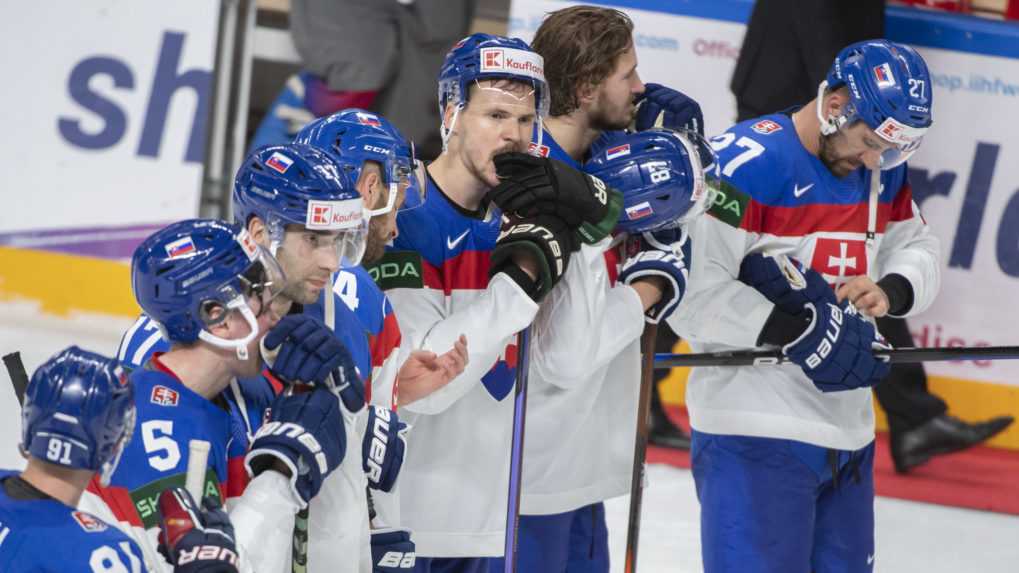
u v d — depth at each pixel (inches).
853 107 408.2
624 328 369.4
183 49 850.1
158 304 272.7
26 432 240.7
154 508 265.6
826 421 431.2
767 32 753.6
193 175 853.8
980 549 657.0
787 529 432.1
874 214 436.5
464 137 358.0
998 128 753.0
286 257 294.5
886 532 676.7
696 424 447.8
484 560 386.6
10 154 857.5
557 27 399.9
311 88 841.5
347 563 302.2
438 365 339.6
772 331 420.8
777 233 430.0
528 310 343.9
